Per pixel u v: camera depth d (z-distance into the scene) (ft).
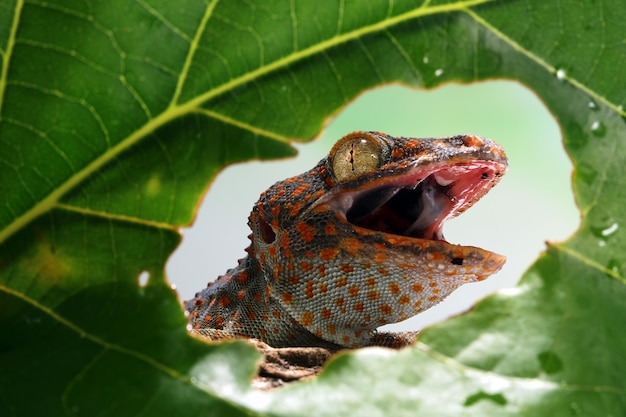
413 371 0.77
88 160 0.78
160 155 0.78
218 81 0.78
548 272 0.79
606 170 0.79
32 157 0.77
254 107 0.78
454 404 0.77
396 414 0.76
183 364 0.77
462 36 0.79
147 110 0.78
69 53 0.77
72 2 0.76
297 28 0.78
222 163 0.78
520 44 0.79
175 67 0.77
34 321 0.77
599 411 0.77
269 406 0.76
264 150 0.78
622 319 0.78
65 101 0.77
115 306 0.78
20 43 0.76
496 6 0.79
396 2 0.78
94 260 0.78
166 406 0.76
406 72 0.79
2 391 0.75
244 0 0.77
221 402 0.76
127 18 0.77
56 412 0.75
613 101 0.79
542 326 0.78
